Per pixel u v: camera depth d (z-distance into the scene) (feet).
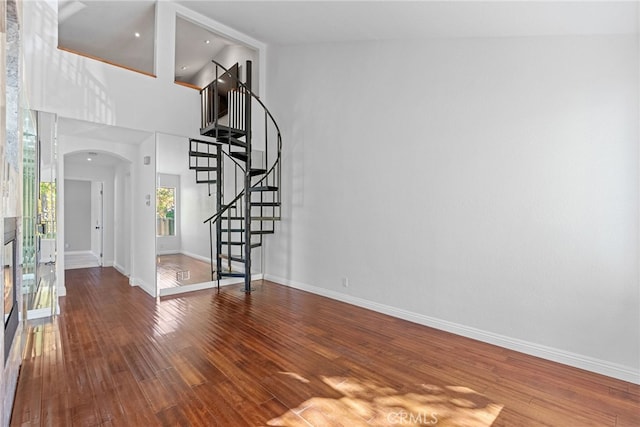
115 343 10.46
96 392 7.73
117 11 17.63
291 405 7.39
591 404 7.55
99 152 17.53
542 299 9.78
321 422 6.84
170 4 15.98
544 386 8.27
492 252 10.74
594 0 7.57
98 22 18.88
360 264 14.56
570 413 7.23
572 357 9.27
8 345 6.89
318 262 16.46
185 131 16.62
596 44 8.86
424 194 12.38
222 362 9.32
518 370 9.05
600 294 8.85
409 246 12.85
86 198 30.37
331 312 13.76
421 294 12.51
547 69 9.61
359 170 14.55
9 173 7.52
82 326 11.89
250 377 8.55
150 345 10.35
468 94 11.18
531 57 9.87
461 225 11.41
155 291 15.75
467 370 9.04
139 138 16.75
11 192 7.77
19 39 8.52
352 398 7.70
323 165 16.11
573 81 9.20
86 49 22.31
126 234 20.02
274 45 18.74
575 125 9.18
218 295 16.26
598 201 8.86
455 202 11.55
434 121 12.06
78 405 7.22
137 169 18.08
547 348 9.70
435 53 12.00
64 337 10.87
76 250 29.89
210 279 17.85
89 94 13.71
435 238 12.09
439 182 11.96
